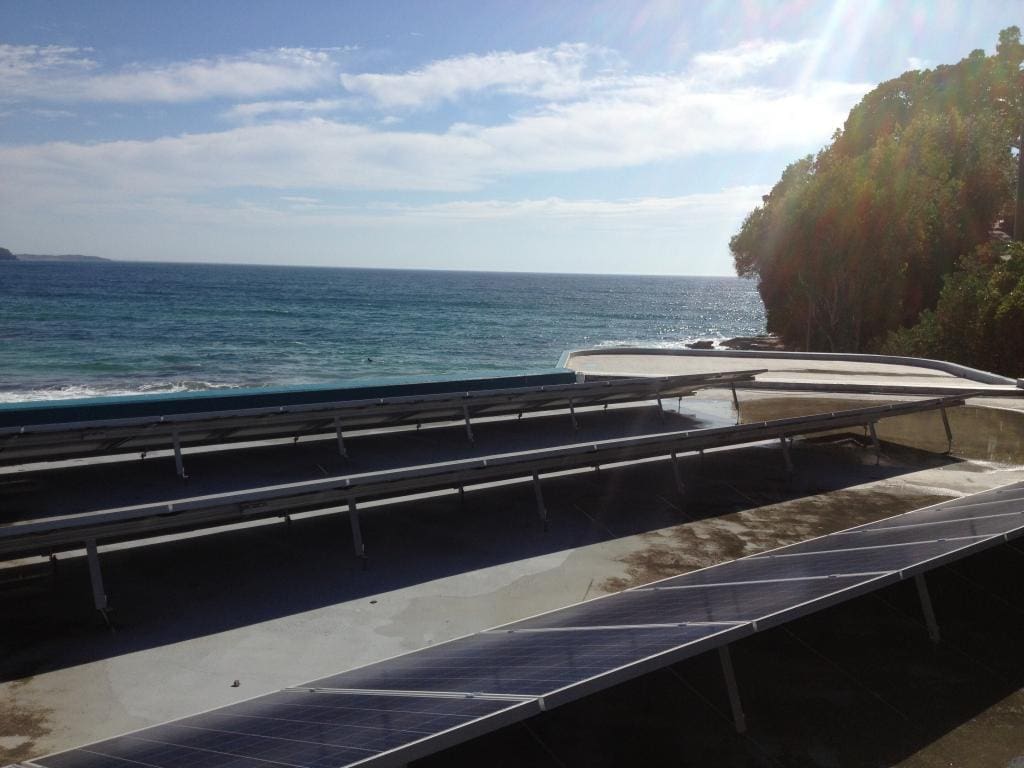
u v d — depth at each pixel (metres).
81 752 3.73
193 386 35.81
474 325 80.88
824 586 5.31
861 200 41.28
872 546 6.76
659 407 15.95
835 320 43.34
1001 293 31.89
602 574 8.08
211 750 3.46
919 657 6.40
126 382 36.34
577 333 77.00
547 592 7.60
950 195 45.06
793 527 9.74
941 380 23.00
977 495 9.43
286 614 6.96
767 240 51.31
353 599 7.31
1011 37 65.94
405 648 6.44
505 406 13.76
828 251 42.59
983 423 17.06
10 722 5.22
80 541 6.53
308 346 55.50
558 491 10.71
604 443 9.85
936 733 5.36
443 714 3.61
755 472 12.16
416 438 13.19
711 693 5.72
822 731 5.31
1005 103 62.69
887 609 7.23
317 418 11.12
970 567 8.22
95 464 10.48
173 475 10.18
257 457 11.32
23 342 50.19
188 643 6.39
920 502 11.05
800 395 20.36
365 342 59.91
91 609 6.90
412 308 104.06
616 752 5.00
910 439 15.21
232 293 120.44
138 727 5.20
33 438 8.78
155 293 111.69
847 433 15.35
